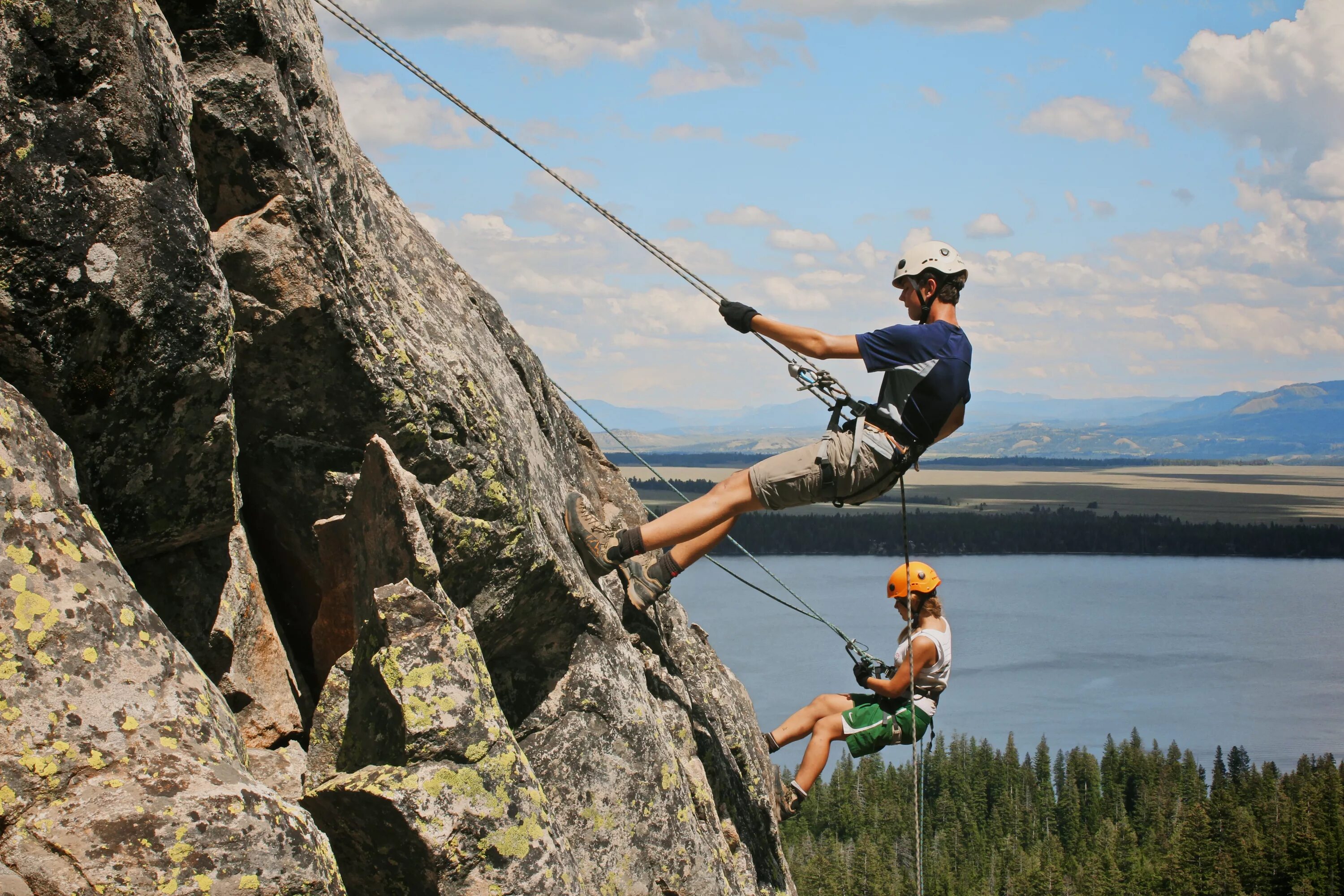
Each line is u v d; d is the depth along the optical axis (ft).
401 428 16.67
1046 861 354.33
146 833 9.28
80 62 11.18
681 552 24.73
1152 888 333.21
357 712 14.15
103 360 11.80
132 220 11.70
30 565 9.91
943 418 20.38
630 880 19.26
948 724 505.66
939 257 21.36
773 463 21.12
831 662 545.44
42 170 10.94
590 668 20.68
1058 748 468.34
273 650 16.62
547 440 24.81
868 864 335.06
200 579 15.29
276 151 14.87
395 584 13.87
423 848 12.59
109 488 13.02
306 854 10.08
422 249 21.77
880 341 20.22
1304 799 359.46
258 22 14.53
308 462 16.78
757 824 27.86
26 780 9.14
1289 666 637.30
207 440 13.52
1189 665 636.89
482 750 13.34
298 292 15.23
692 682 28.22
